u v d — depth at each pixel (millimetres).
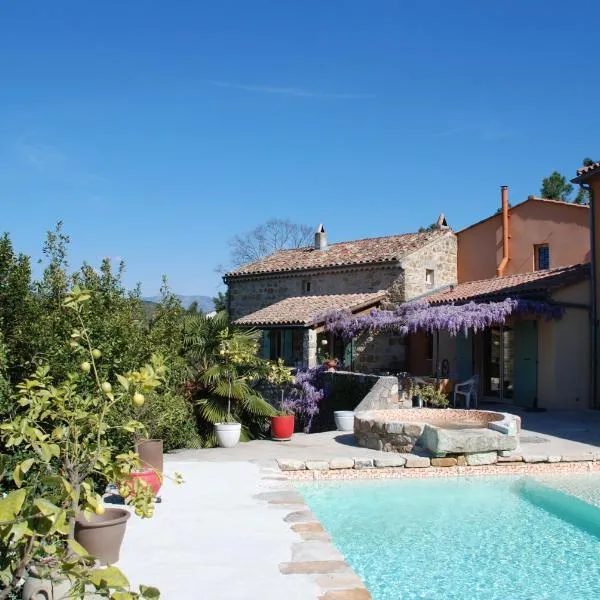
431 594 5875
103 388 4871
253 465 10234
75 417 4879
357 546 7227
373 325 18906
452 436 10531
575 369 17297
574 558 6852
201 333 13867
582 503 8727
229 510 7516
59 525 2875
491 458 10664
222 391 12938
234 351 13398
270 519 7141
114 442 8000
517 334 18141
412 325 17438
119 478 4758
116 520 5496
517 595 5859
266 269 26734
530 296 17484
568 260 21828
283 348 23484
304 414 18344
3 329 7785
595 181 17703
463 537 7543
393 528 7887
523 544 7305
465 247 25016
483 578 6277
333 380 18000
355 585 5195
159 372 4949
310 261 25719
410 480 10203
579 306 17328
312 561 5758
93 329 8219
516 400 18078
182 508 7621
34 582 4082
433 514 8477
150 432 9383
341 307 21188
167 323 12227
